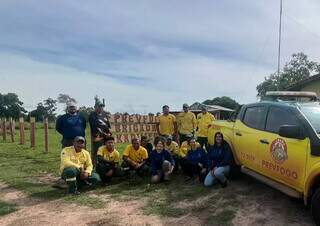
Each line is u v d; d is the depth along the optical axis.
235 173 8.68
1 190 8.87
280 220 6.39
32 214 7.06
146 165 9.58
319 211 5.62
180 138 12.08
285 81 48.50
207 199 7.60
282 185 6.77
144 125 14.59
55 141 20.88
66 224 6.49
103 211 7.11
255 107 8.06
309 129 6.07
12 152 15.33
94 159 10.43
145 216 6.78
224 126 9.05
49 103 60.41
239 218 6.55
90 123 10.46
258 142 7.40
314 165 5.74
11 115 63.16
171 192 8.22
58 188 8.91
